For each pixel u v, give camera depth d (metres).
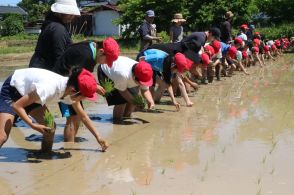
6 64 18.73
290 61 17.69
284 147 5.50
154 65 7.75
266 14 30.95
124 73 6.42
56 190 4.14
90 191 4.12
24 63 19.27
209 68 11.07
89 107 8.21
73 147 5.55
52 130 5.09
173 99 7.76
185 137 6.00
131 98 6.76
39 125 4.91
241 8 27.64
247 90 10.04
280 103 8.42
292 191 4.11
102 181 4.37
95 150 5.42
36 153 5.32
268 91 9.88
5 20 44.78
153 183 4.30
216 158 5.08
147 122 6.91
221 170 4.68
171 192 4.08
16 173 4.62
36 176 4.53
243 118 7.14
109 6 41.34
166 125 6.71
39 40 5.91
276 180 4.38
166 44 8.09
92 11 41.91
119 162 4.96
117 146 5.59
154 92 8.30
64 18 5.88
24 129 6.54
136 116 7.32
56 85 4.78
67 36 5.88
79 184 4.29
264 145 5.59
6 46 28.84
